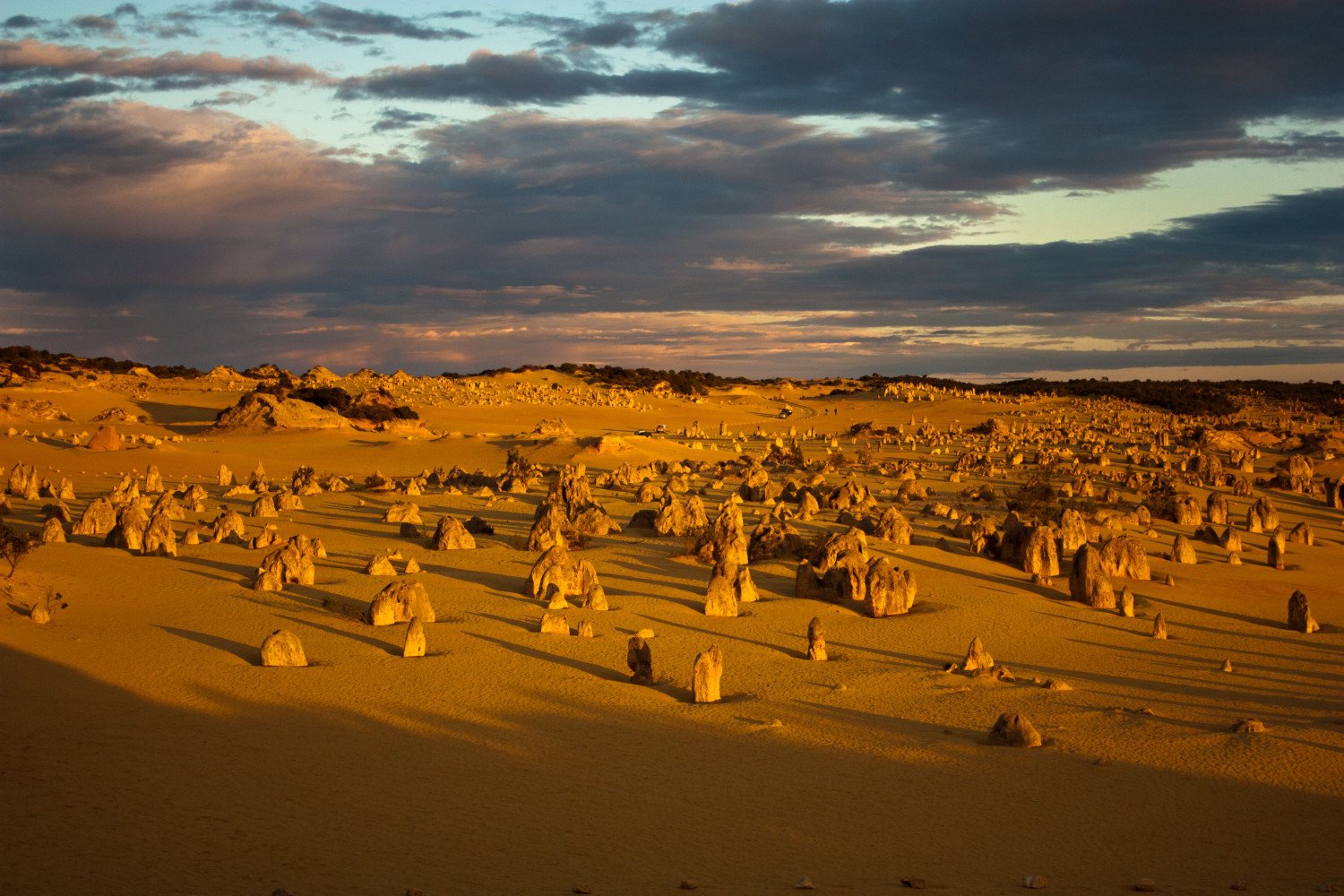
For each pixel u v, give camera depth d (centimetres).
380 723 3694
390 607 5262
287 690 4056
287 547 6128
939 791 3186
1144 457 15925
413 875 2336
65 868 2233
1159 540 9050
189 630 4953
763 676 4634
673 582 6525
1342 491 12181
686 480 11950
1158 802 3127
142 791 2803
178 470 12781
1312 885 2505
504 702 4059
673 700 4228
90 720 3450
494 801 2930
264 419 17400
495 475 13162
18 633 4612
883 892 2362
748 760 3453
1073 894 2391
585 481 9075
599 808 2914
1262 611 6519
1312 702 4416
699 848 2633
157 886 2175
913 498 11262
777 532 7556
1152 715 4088
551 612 5491
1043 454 15950
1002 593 6581
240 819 2645
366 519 8881
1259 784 3303
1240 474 14100
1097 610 6309
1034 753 3603
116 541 6862
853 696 4334
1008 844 2755
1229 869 2611
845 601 6153
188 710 3703
